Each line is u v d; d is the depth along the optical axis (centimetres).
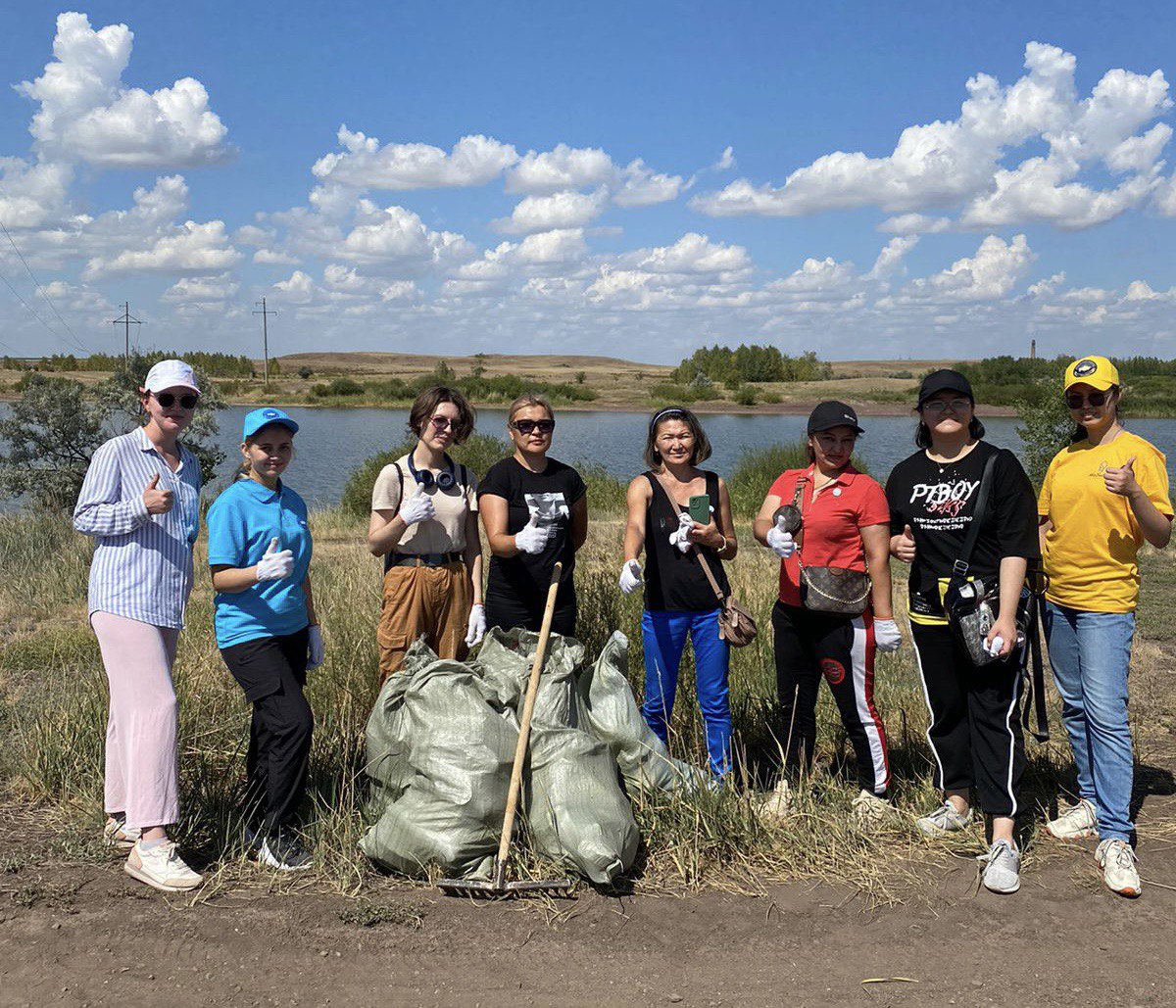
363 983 329
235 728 525
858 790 486
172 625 406
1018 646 412
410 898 381
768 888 400
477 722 404
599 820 395
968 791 457
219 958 338
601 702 458
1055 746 560
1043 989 332
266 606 415
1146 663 750
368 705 549
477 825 393
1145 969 345
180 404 409
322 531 1478
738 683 609
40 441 1579
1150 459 421
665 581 478
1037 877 412
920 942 362
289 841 409
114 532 391
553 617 491
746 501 1762
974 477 427
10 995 314
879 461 3253
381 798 430
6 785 486
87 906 366
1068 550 435
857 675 459
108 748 420
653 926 368
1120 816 415
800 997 326
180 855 406
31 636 786
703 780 448
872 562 450
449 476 475
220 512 412
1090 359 435
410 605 470
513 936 358
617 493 1828
